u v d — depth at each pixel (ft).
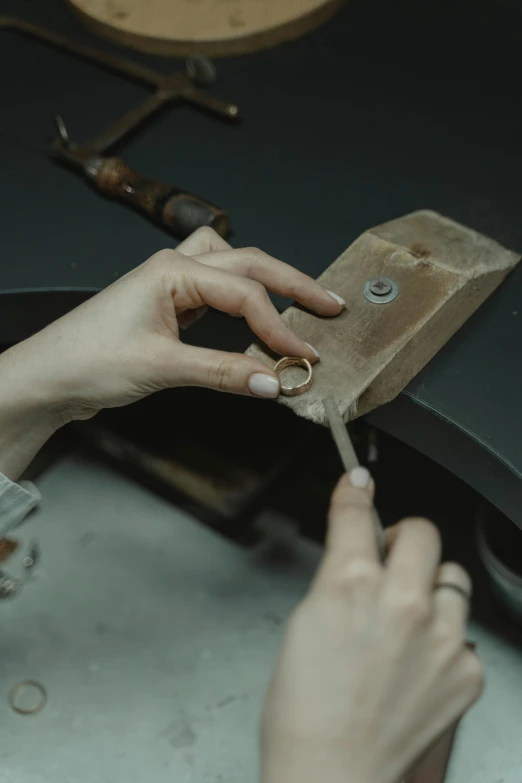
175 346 2.76
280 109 3.43
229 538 4.04
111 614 3.90
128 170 3.23
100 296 2.83
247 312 2.76
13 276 3.14
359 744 2.22
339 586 2.28
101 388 2.82
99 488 4.17
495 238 3.07
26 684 3.76
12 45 3.64
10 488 2.93
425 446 2.95
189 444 4.06
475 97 3.39
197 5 3.62
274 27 3.53
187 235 3.15
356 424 3.19
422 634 2.25
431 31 3.57
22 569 3.97
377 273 2.90
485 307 2.99
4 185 3.32
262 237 3.15
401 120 3.36
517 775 3.50
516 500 2.85
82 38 3.63
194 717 3.68
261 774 2.25
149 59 3.57
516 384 2.87
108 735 3.67
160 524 4.08
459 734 3.57
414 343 2.80
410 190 3.21
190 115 3.43
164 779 3.58
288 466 4.03
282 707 2.24
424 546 2.32
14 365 2.84
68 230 3.22
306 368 2.75
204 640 3.83
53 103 3.49
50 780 3.59
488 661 3.71
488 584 3.85
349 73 3.49
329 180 3.25
